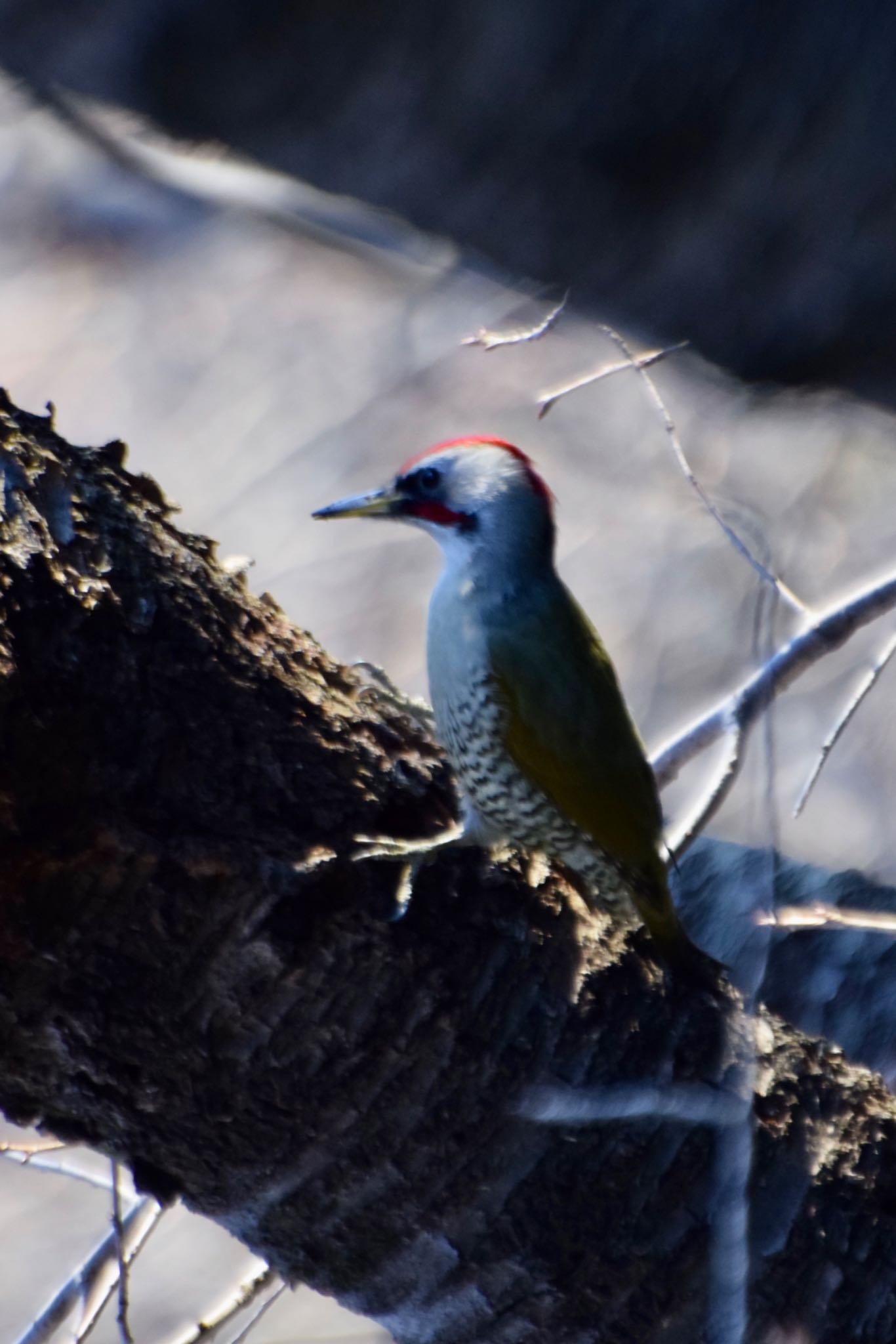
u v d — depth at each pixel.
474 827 7.16
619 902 7.50
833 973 10.13
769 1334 6.89
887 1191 7.14
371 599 25.02
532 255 31.92
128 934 6.25
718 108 30.97
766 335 30.31
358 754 6.98
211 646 6.71
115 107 34.56
